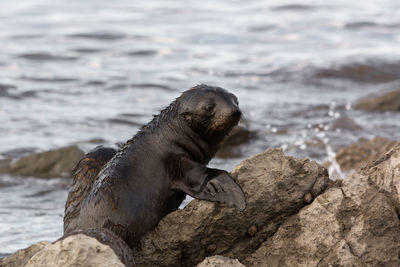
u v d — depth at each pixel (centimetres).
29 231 3834
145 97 7806
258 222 2802
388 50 10419
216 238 2811
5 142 6009
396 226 2662
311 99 7812
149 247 2834
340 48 10650
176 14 13938
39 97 7731
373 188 2716
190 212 2791
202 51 10444
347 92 8256
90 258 2302
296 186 2795
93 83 8412
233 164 5366
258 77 8862
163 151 2916
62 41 11044
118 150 3175
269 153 2844
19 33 11662
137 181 2859
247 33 11919
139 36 11531
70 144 5909
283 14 13950
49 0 15812
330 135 6266
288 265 2712
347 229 2673
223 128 2922
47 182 5022
